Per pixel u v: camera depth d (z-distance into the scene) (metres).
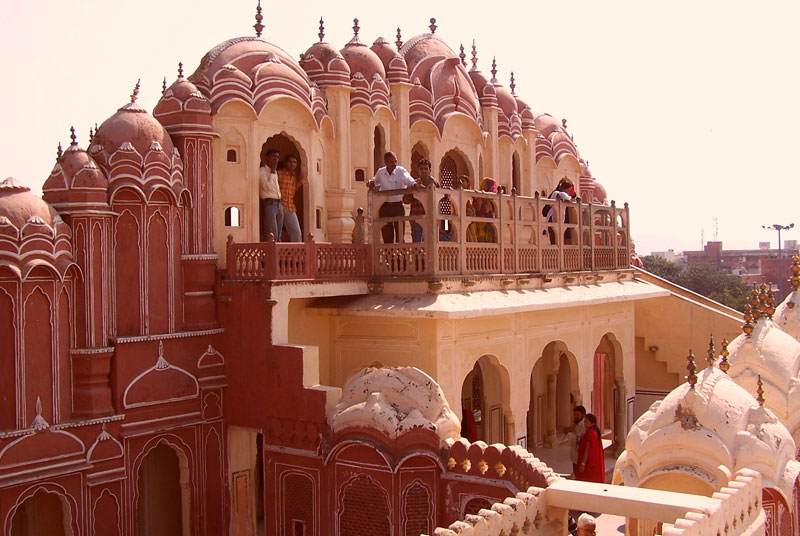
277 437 11.53
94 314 10.77
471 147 17.55
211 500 11.94
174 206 11.69
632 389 18.23
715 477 8.72
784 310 13.34
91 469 10.60
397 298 12.66
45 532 11.29
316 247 12.21
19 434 9.95
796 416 10.80
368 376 11.02
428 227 12.53
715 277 62.31
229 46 13.12
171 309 11.62
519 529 7.80
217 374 12.01
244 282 11.77
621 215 18.47
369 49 15.53
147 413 11.21
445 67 17.34
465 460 10.06
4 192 10.21
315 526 11.11
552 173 20.98
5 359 9.98
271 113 13.06
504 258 14.15
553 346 18.45
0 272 9.89
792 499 9.25
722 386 9.23
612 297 16.39
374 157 15.62
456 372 12.67
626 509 7.83
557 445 18.53
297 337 12.97
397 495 10.26
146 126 11.45
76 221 10.74
